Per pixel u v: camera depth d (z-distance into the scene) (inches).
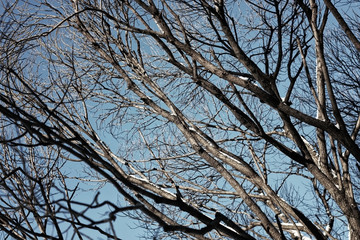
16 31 246.7
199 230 171.6
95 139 206.8
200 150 208.2
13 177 166.2
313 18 238.5
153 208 188.5
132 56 245.9
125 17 243.3
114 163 205.8
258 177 229.9
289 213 243.6
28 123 118.9
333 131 236.4
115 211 109.1
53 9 268.5
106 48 280.8
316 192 333.7
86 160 121.8
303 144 255.0
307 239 274.5
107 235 115.8
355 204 245.1
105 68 303.3
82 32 252.2
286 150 257.6
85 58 300.8
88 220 108.0
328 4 229.0
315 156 300.0
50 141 119.8
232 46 240.7
